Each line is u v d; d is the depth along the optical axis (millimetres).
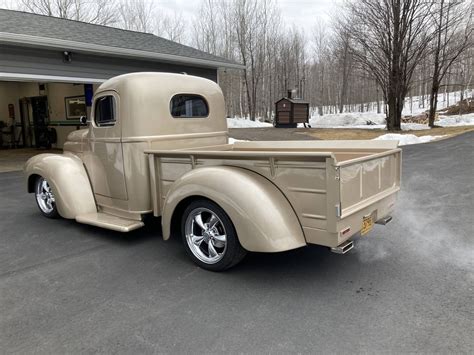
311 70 47406
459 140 13117
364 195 2895
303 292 2746
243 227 2768
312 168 2566
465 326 2254
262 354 2035
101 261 3404
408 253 3469
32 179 4961
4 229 4426
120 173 3852
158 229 4344
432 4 16266
